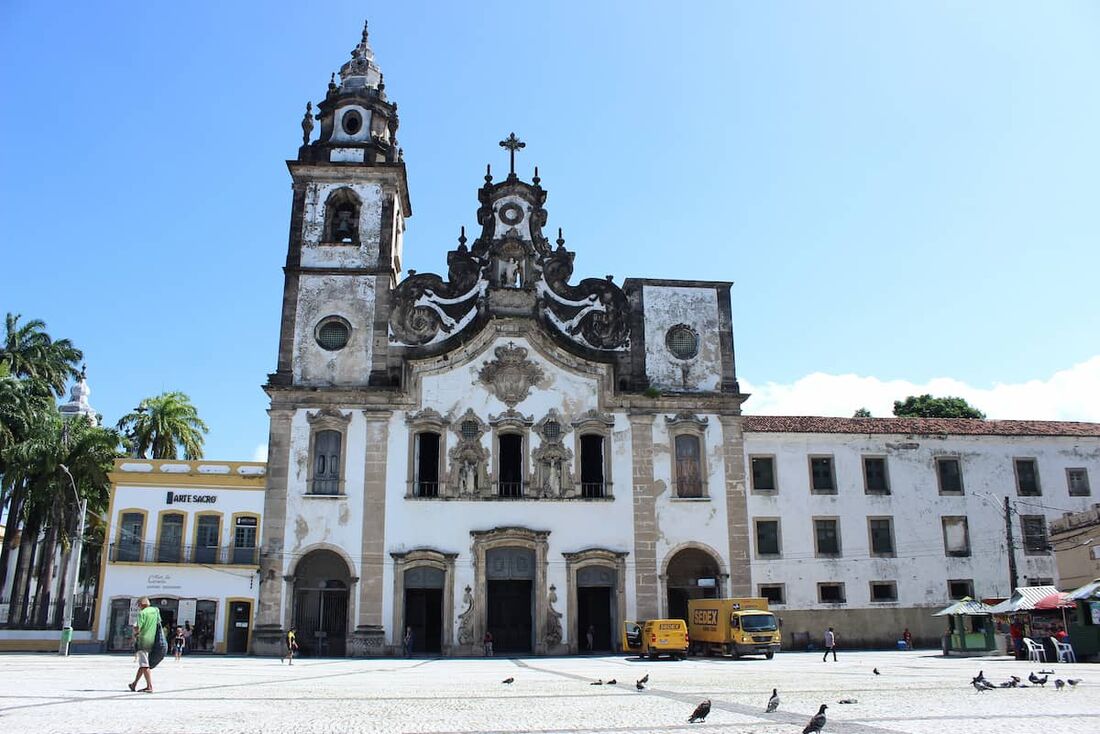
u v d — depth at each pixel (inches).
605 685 894.4
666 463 1766.7
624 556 1701.5
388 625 1616.6
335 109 1963.6
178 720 562.9
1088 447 2052.2
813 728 466.6
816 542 1883.6
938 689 798.5
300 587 1653.5
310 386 1740.9
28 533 2010.3
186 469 1743.4
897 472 1957.4
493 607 1685.5
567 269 1898.4
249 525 1729.8
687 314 1889.8
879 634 1854.1
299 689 849.5
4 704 650.8
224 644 1654.8
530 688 860.6
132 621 1657.2
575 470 1739.7
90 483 2012.8
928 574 1904.5
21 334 2401.6
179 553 1700.3
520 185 1924.2
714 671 1149.7
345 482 1681.8
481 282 1865.2
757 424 1942.7
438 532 1674.5
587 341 1851.6
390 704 690.8
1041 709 605.6
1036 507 1985.7
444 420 1732.3
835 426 1968.5
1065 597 1346.0
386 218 1871.3
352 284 1822.1
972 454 1998.0
